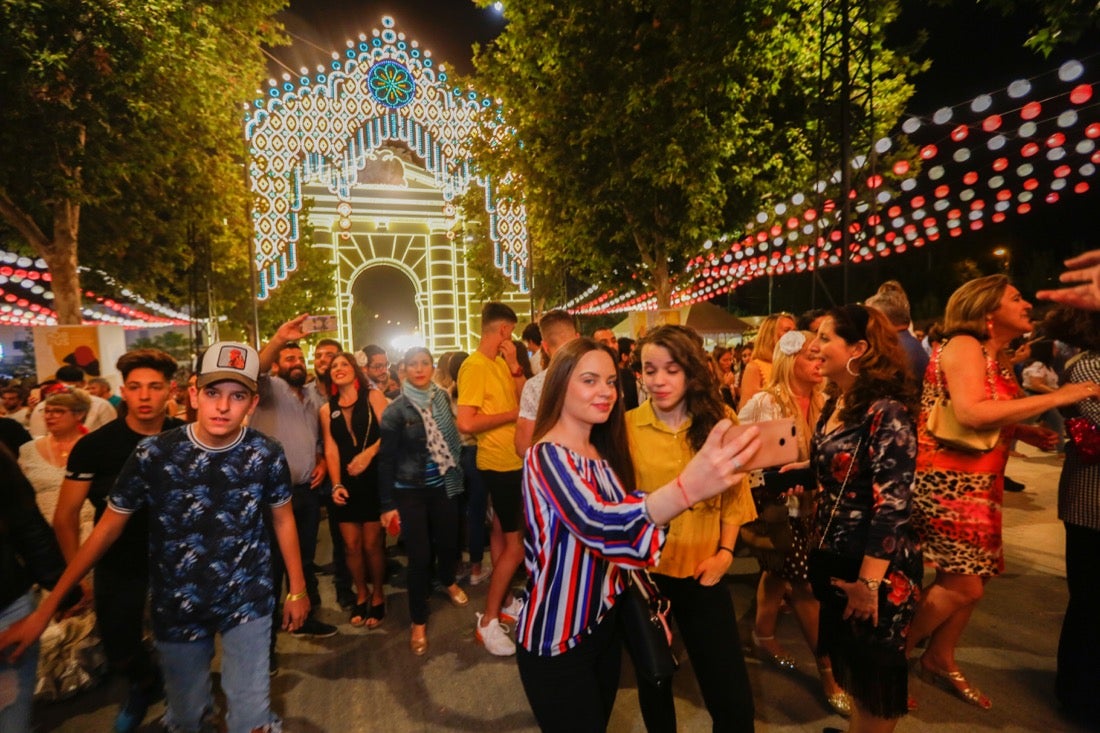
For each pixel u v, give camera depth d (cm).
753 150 1264
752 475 304
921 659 314
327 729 307
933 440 289
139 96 998
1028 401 245
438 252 3750
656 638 184
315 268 2636
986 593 415
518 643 183
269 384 409
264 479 247
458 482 429
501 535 425
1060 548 486
